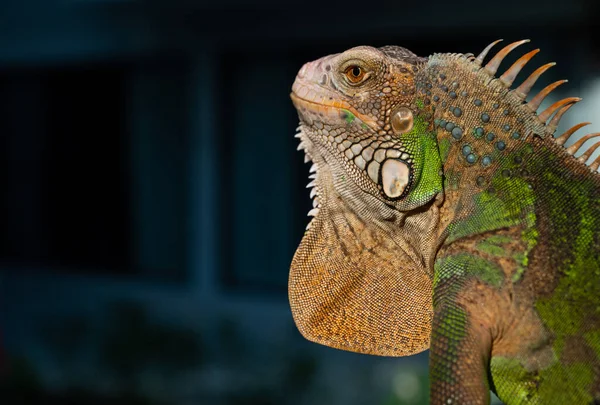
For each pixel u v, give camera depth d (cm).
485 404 245
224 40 1476
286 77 1528
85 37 1633
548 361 259
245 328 1438
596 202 275
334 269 311
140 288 1695
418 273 299
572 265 266
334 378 1162
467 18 1212
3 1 1653
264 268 1591
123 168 1794
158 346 1294
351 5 1309
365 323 311
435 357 253
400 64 295
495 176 279
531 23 1162
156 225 1766
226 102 1569
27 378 1124
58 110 1877
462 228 278
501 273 266
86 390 1127
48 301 1706
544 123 286
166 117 1717
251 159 1577
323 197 313
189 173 1647
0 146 1970
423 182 287
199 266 1581
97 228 1852
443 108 286
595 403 253
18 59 1758
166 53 1576
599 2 1098
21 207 1961
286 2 1358
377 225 302
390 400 999
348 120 297
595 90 1134
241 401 1089
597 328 259
